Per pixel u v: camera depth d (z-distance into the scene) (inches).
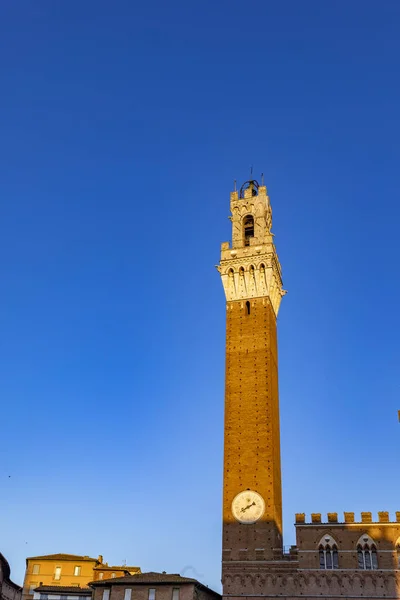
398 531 3430.1
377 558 3393.2
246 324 4458.7
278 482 4057.6
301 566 3484.3
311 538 3543.3
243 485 3873.0
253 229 4913.9
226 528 3769.7
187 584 3843.5
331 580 3400.6
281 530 3964.1
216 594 4367.6
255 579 3543.3
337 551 3469.5
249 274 4608.8
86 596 4606.3
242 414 4119.1
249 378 4237.2
